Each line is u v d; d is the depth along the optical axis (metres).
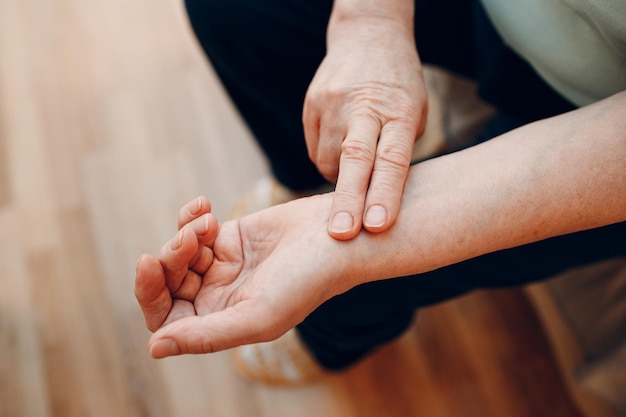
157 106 0.98
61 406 0.75
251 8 0.60
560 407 0.72
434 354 0.76
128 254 0.85
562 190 0.45
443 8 0.59
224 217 0.87
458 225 0.46
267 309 0.44
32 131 0.97
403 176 0.47
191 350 0.44
